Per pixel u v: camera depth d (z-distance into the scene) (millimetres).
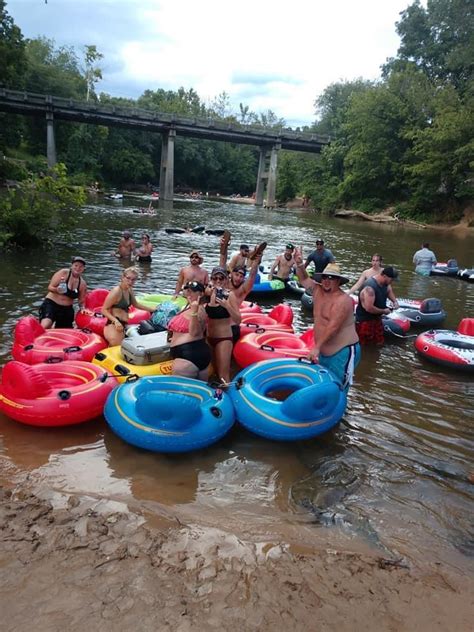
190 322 4762
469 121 31812
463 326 7457
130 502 3400
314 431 4355
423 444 4562
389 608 2594
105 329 5941
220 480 3789
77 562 2748
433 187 34812
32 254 12133
